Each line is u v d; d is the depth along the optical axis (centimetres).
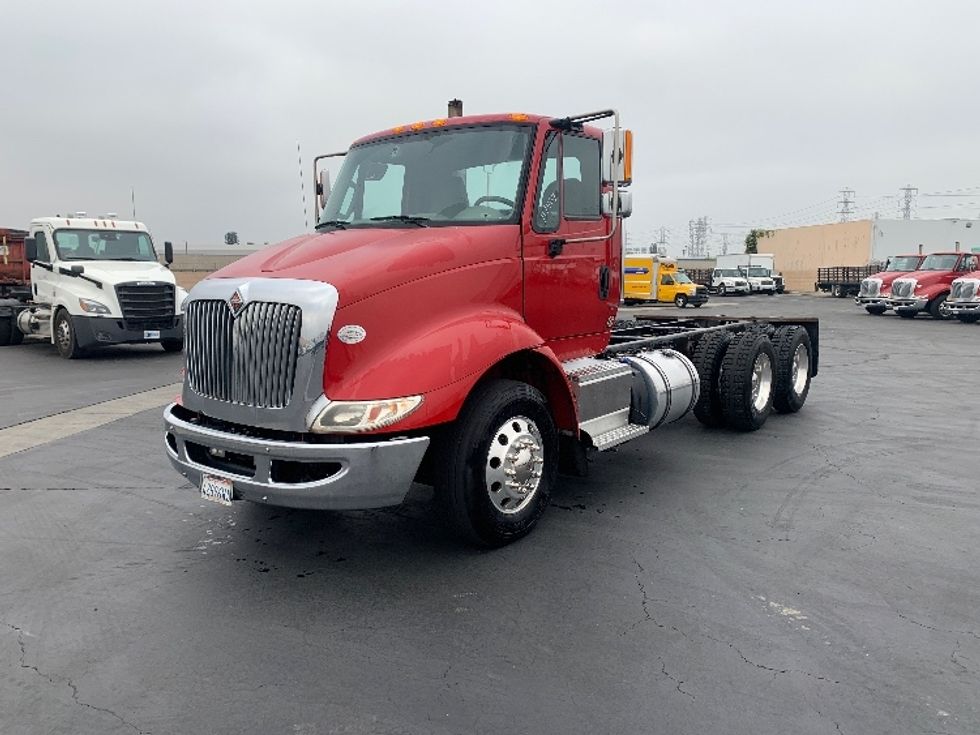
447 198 517
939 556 455
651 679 318
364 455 389
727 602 393
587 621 372
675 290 3791
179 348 1623
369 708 299
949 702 301
